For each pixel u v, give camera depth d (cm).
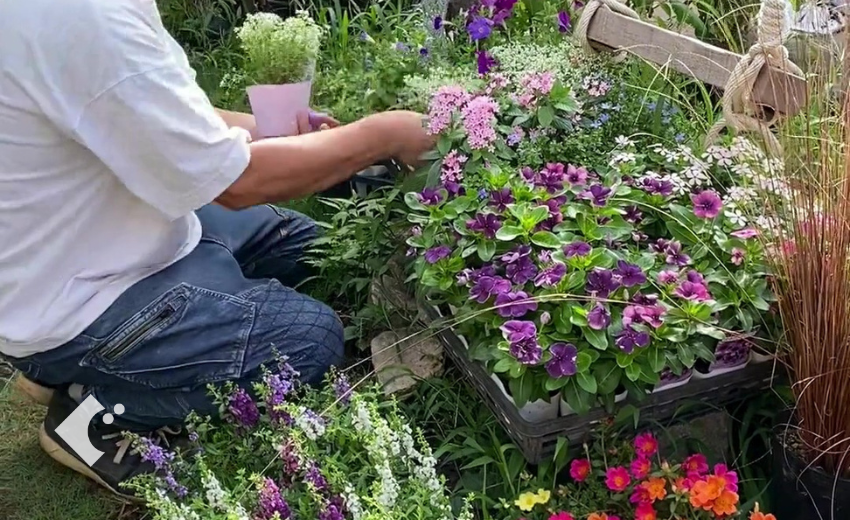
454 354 197
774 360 170
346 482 162
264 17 229
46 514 199
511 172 198
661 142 217
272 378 184
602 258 172
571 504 167
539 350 159
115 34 159
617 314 167
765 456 182
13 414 229
